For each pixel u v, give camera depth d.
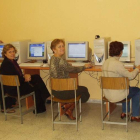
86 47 3.84
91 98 4.25
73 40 4.15
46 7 4.22
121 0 3.72
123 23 3.78
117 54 2.98
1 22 4.60
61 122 3.10
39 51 4.18
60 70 3.03
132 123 3.22
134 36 3.75
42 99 3.75
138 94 3.16
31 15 4.36
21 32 4.50
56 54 3.11
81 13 4.00
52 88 2.95
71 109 3.42
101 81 2.89
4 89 3.74
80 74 4.22
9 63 3.48
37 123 3.40
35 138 2.94
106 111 3.52
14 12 4.47
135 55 3.44
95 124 3.27
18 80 3.24
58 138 2.91
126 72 2.86
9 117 3.65
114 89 2.87
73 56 3.94
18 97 3.32
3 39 4.67
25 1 4.34
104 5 3.83
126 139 2.80
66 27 4.15
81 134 2.99
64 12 4.11
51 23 4.24
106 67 2.97
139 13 3.65
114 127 3.14
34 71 4.28
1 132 3.15
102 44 3.62
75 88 2.85
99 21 3.91
